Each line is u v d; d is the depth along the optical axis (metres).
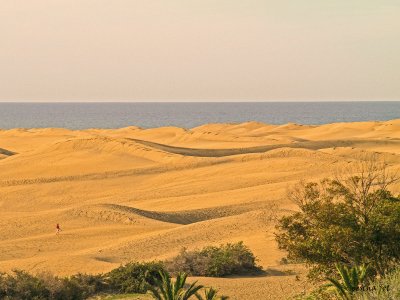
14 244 67.12
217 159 124.06
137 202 95.88
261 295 40.53
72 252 63.06
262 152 138.88
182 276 34.34
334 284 28.48
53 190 106.88
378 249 31.81
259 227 67.31
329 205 34.22
